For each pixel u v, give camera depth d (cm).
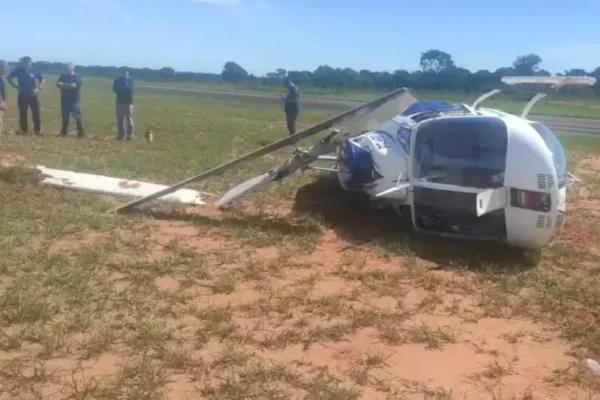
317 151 858
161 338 473
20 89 1596
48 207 816
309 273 645
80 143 1464
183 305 544
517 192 679
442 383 441
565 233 867
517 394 432
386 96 854
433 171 723
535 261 722
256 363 446
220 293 577
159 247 697
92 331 479
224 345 475
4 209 783
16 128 1752
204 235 752
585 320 564
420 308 570
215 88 6269
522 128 693
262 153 859
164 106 3284
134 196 909
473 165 702
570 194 1135
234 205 913
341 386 426
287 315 534
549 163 678
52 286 558
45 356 440
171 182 1056
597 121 3112
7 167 960
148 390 402
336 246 741
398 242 748
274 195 975
